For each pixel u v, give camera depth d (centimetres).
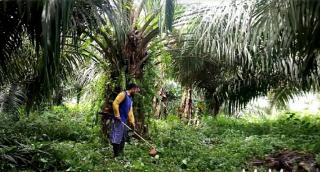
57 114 1299
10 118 1005
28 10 475
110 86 877
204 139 983
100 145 832
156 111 1376
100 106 884
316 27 490
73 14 536
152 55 906
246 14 644
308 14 471
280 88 1307
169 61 988
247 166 672
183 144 837
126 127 741
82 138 930
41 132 937
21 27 546
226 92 1344
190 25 810
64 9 456
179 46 999
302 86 1114
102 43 875
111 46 862
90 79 1076
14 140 691
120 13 615
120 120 732
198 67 1118
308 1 464
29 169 577
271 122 1363
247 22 639
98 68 953
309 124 1144
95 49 939
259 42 715
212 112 1428
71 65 914
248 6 659
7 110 1020
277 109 1545
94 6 536
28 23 525
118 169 618
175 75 1274
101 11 559
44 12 451
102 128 866
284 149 786
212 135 1073
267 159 693
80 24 569
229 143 864
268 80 1234
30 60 662
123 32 659
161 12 635
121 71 862
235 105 1386
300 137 942
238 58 952
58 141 879
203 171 652
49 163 595
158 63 961
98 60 905
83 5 543
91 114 927
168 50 962
